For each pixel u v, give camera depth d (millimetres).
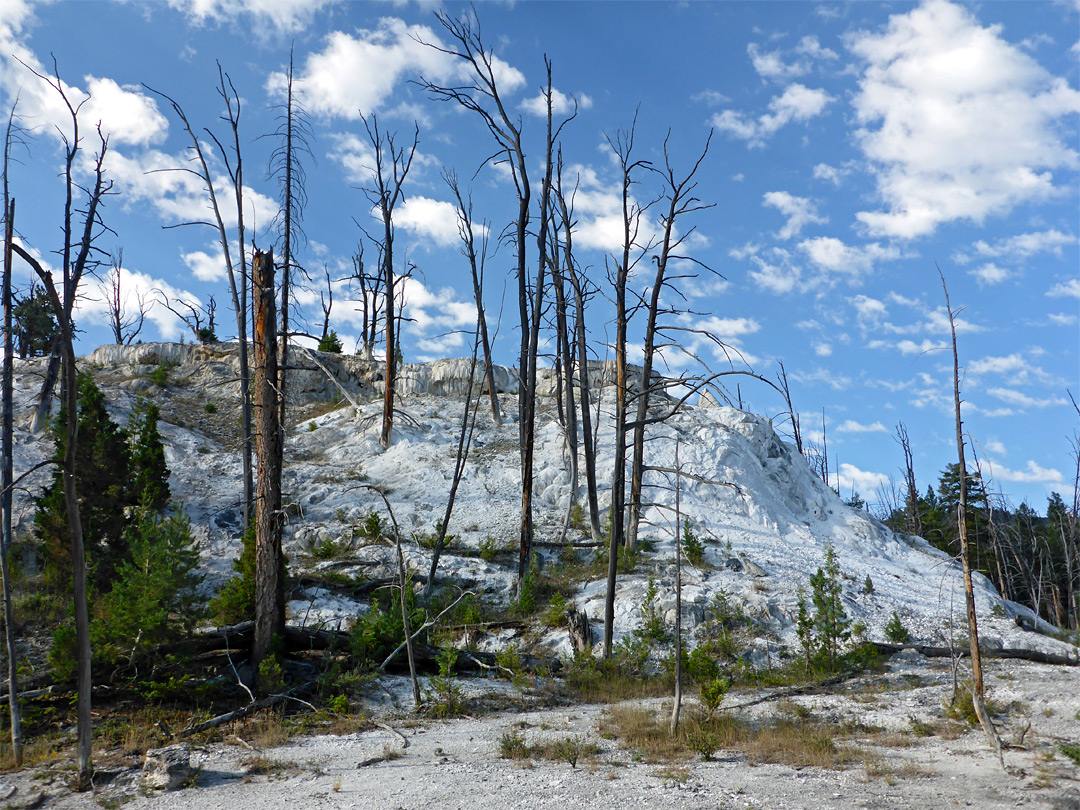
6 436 23078
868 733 14484
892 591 27172
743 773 11609
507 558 26938
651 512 30094
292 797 10500
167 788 10945
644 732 14242
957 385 15219
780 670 20078
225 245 29328
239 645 18172
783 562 27562
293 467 33188
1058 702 16094
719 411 39688
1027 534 52688
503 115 25703
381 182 35594
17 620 18484
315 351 44125
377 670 18391
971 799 10070
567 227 29141
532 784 10930
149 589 16062
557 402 39125
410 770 11906
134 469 22312
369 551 26203
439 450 35000
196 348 44000
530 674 19406
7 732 13688
